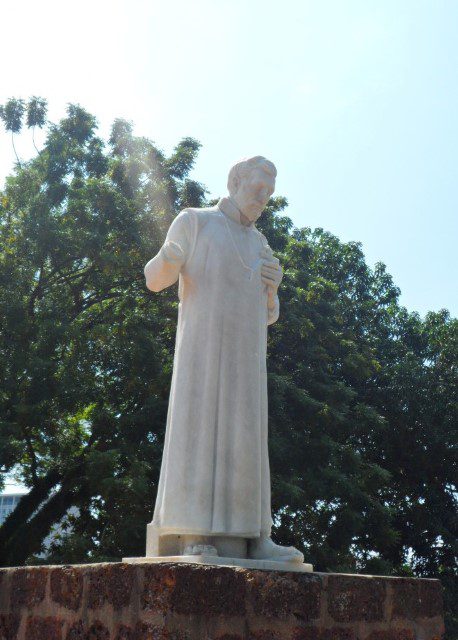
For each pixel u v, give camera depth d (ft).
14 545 60.18
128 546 52.47
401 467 82.33
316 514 62.95
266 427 19.93
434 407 79.87
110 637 15.48
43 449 65.21
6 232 62.64
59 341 58.44
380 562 64.13
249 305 20.15
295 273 73.82
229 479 18.69
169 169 70.44
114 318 62.90
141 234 64.28
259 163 21.39
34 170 67.36
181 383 19.26
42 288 63.82
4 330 58.90
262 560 17.98
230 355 19.47
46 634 17.60
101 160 69.72
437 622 18.33
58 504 61.77
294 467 62.39
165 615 14.61
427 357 88.74
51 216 62.08
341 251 93.40
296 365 70.08
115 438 59.82
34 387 56.80
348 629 16.80
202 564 15.34
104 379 63.05
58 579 17.54
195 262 20.15
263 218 73.31
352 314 89.10
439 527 78.13
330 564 59.26
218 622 15.07
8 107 68.03
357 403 73.87
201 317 19.66
